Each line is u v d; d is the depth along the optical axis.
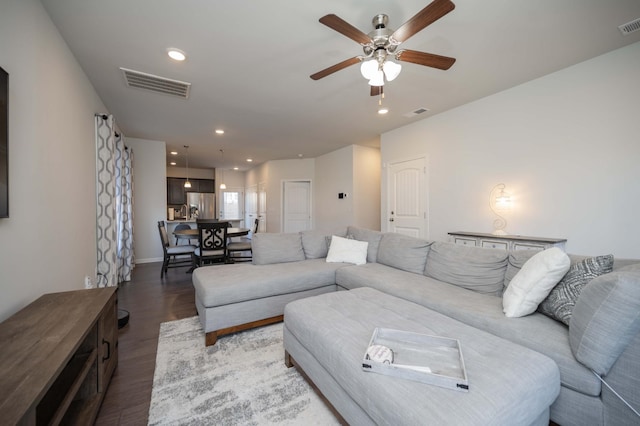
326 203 6.95
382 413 1.00
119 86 3.12
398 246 2.99
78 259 2.53
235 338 2.32
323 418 1.42
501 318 1.63
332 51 2.48
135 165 5.45
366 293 2.12
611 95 2.58
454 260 2.44
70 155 2.35
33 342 1.07
